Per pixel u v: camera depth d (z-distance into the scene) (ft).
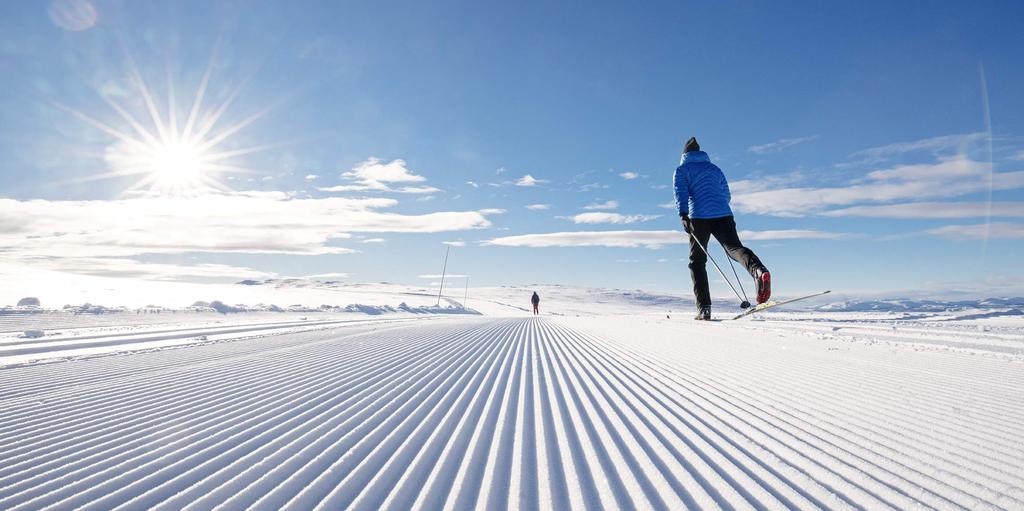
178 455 6.81
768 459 5.96
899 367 10.84
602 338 23.43
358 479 5.82
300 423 8.50
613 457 6.37
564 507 4.88
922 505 4.50
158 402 10.23
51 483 5.82
